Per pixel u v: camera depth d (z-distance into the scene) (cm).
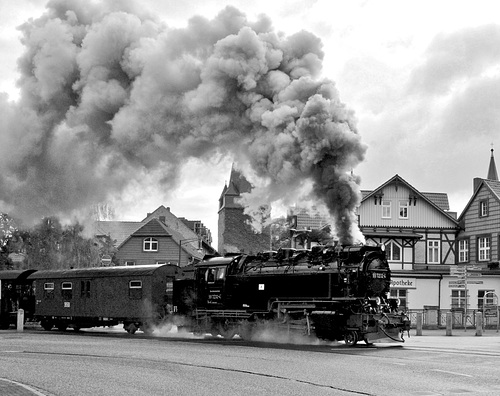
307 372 1616
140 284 3416
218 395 1262
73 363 1817
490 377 1525
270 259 2881
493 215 4794
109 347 2350
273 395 1265
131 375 1559
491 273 4541
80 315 3684
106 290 3569
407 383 1430
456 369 1670
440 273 4531
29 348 2309
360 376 1542
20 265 5919
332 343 2562
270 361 1862
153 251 7006
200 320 3119
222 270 3034
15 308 4084
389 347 2358
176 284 3297
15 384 1354
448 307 4544
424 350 2192
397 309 2552
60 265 5269
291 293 2683
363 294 2452
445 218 5028
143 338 2919
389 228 4909
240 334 2897
